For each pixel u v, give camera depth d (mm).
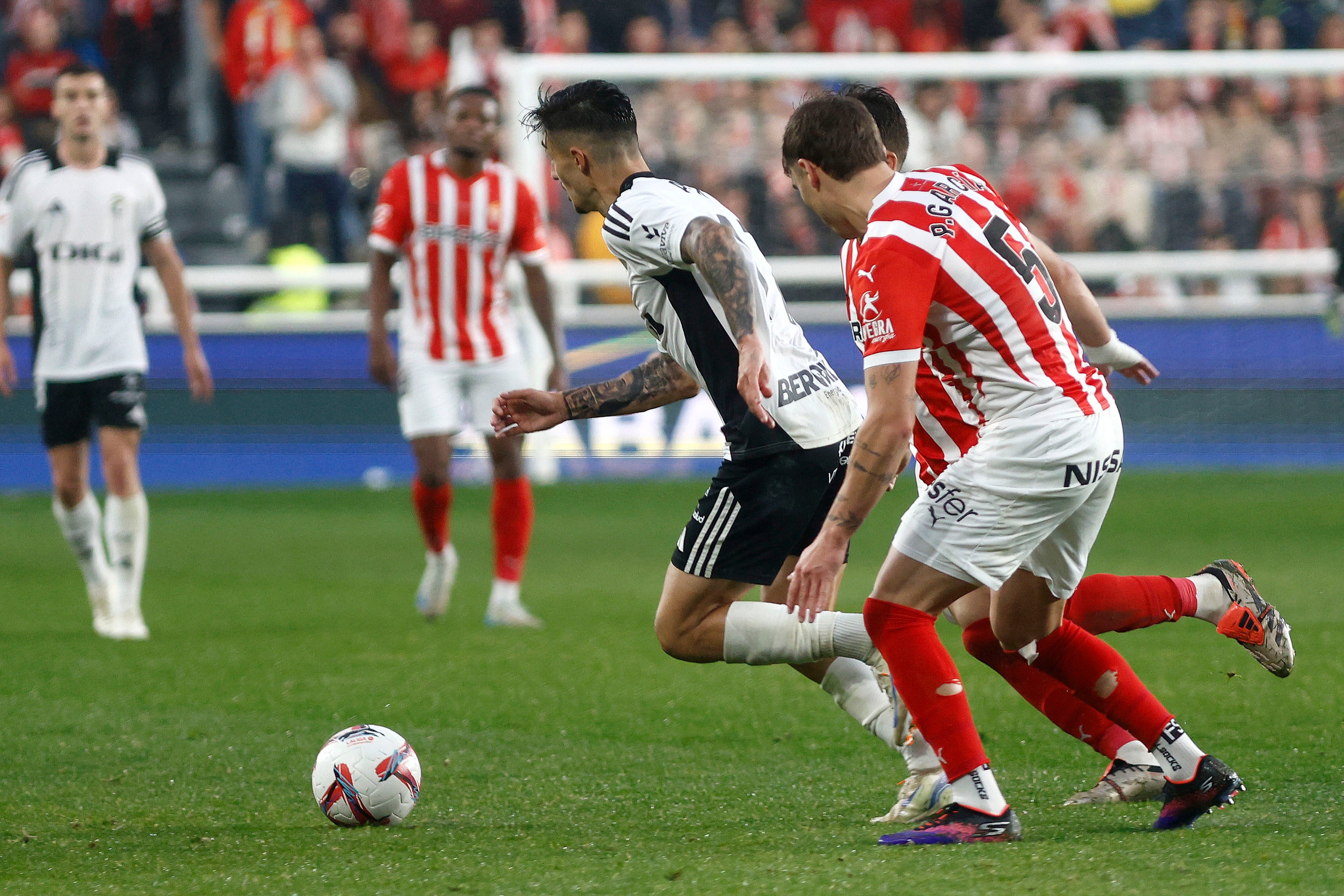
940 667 11797
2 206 23953
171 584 30500
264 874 11016
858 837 12031
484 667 21141
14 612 27141
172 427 46906
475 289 25781
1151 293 51094
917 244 11445
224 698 19094
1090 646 12867
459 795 13977
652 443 48281
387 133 55875
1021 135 50812
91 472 46812
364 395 47594
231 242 55938
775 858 11156
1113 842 11430
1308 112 51312
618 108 13766
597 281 48188
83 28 56156
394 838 12203
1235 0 59375
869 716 13234
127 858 11633
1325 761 14625
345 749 12719
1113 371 15016
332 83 52281
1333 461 49188
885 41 58688
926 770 12648
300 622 25625
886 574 12000
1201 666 20156
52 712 18234
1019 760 15188
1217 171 50969
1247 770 14305
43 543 37344
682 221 13031
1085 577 13656
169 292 24891
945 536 11758
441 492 25469
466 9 57125
